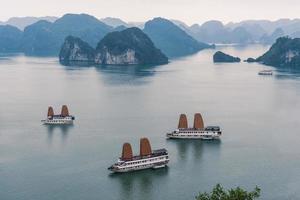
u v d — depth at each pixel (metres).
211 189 187.12
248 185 191.00
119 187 188.88
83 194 181.88
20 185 189.62
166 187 189.50
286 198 179.12
